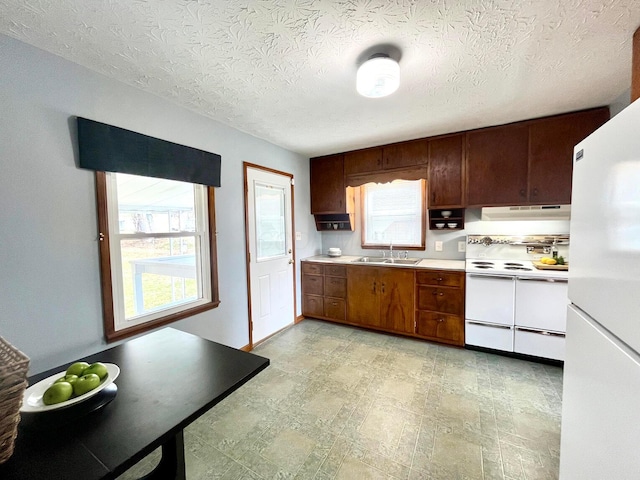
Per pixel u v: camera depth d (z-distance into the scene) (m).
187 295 2.36
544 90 2.00
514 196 2.68
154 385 1.09
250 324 2.92
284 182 3.43
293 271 3.62
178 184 2.25
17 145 1.42
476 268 2.74
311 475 1.42
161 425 0.87
